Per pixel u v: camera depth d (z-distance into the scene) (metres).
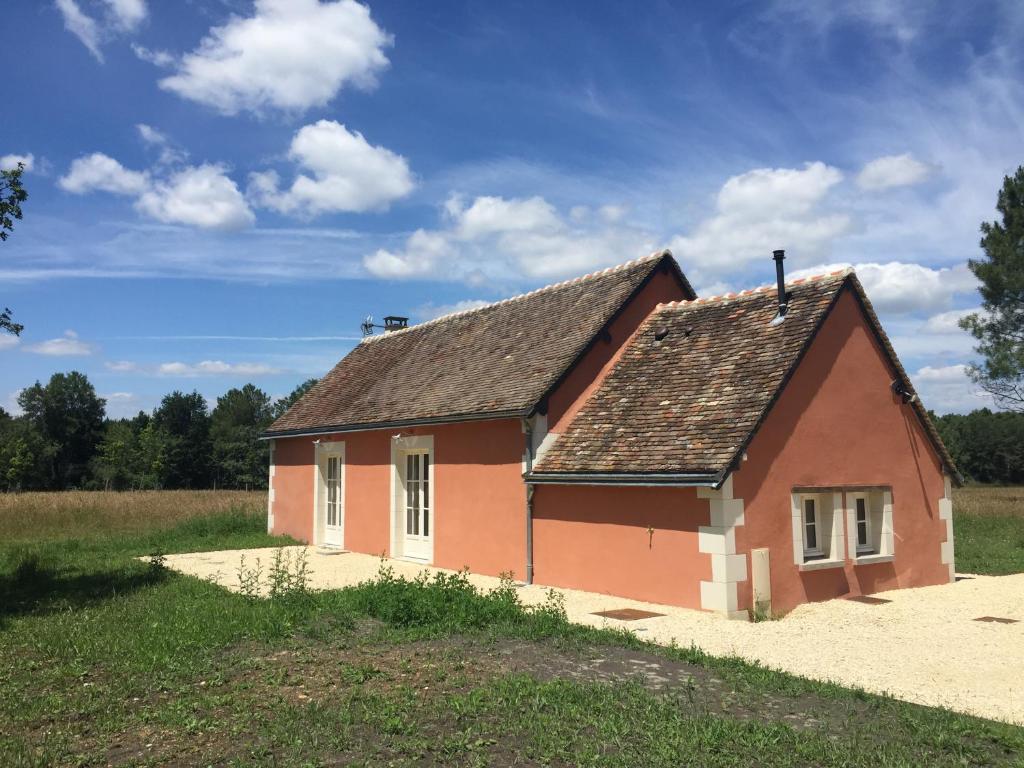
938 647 8.36
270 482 21.36
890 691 6.75
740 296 13.14
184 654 7.48
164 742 5.22
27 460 67.25
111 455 71.44
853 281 11.97
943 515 13.02
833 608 10.45
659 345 13.43
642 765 4.80
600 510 11.53
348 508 17.80
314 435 18.97
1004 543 18.33
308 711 5.72
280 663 7.16
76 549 17.48
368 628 8.66
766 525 10.31
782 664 7.63
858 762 4.87
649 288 14.55
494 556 13.32
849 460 11.63
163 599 10.66
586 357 13.40
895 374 12.58
